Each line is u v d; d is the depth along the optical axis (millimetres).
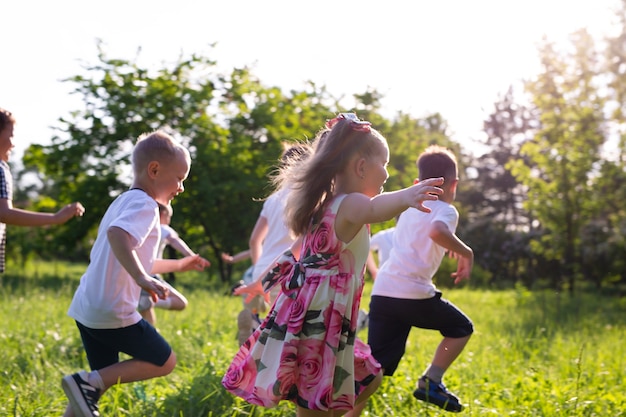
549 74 21578
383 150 3838
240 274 24594
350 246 3697
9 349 6535
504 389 5625
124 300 4074
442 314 5047
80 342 7023
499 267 31406
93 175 19984
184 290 14469
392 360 5062
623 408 5172
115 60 20219
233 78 21891
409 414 4910
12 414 4371
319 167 3750
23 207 23672
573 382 5945
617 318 14555
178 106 20312
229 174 20703
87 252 25094
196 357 6492
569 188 21719
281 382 3551
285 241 6277
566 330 10859
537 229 32562
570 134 21406
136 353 4121
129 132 20109
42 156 20375
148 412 4629
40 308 9695
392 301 5051
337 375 3635
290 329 3602
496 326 11078
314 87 23438
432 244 5035
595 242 24469
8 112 4883
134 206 4055
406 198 3426
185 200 20391
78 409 3887
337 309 3623
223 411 4602
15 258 25891
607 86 21969
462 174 55969
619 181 21922
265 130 22391
